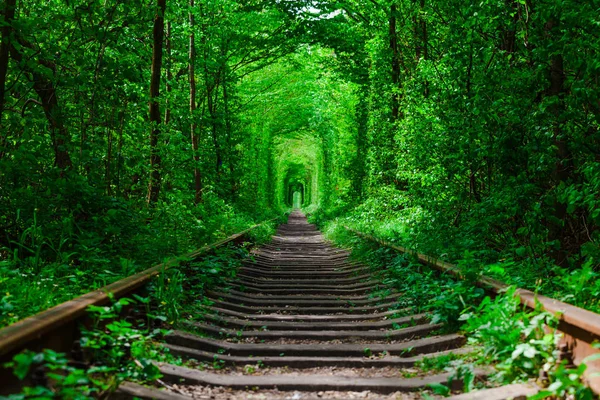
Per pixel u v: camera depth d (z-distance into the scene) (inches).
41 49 310.3
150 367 146.0
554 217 275.3
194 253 330.6
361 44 864.3
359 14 817.5
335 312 285.9
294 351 195.5
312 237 1044.5
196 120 677.9
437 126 428.1
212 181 801.6
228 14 810.8
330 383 153.8
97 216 310.8
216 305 279.9
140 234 339.6
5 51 285.1
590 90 251.9
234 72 960.3
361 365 179.9
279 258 606.2
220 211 760.3
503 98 315.6
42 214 302.0
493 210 327.0
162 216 430.0
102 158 382.9
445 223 422.6
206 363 179.8
